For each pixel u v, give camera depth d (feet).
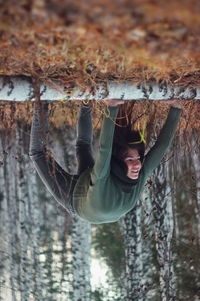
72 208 14.26
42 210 59.88
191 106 16.92
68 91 12.07
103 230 56.49
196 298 38.32
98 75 12.10
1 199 50.93
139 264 31.22
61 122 23.13
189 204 41.22
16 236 50.62
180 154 21.30
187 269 39.06
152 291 39.70
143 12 8.07
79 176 14.38
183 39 9.18
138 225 31.14
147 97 12.83
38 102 11.66
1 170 49.39
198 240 37.78
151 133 16.96
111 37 9.36
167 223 28.40
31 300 45.70
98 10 8.11
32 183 47.91
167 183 27.86
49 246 53.42
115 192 13.12
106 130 12.62
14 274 47.96
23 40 9.89
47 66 11.44
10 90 11.51
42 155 14.47
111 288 51.06
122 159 13.39
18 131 29.60
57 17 8.55
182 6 7.75
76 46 10.27
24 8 8.41
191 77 12.83
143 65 11.27
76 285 37.93
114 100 12.56
